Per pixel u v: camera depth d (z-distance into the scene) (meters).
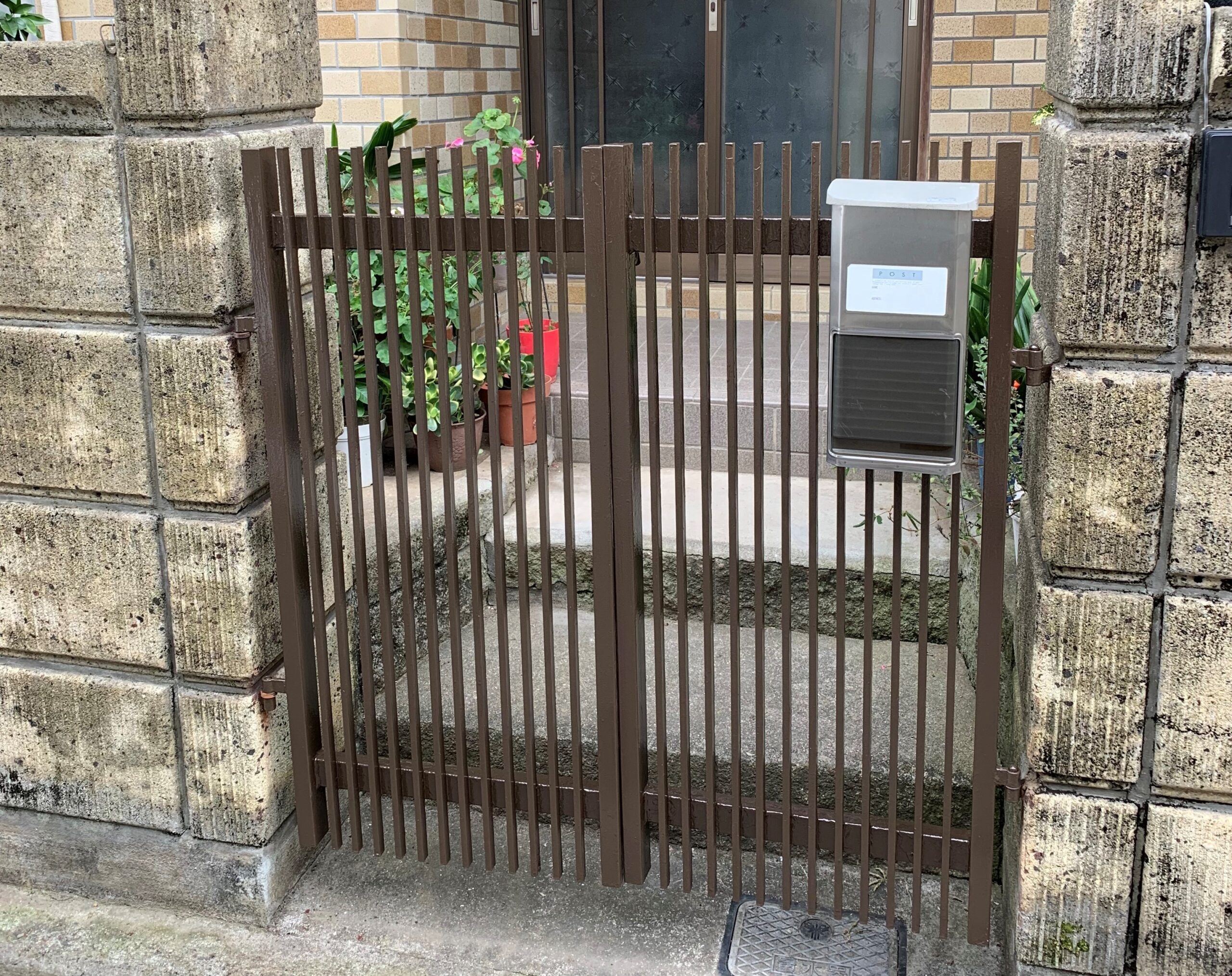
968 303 2.10
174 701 2.72
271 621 2.72
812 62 5.40
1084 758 2.17
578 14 5.55
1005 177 2.03
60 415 2.58
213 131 2.42
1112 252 1.95
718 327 5.36
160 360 2.49
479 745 2.92
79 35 4.91
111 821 2.84
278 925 2.78
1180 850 2.15
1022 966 2.31
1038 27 4.89
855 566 3.50
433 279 2.40
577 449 4.26
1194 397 1.96
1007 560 3.00
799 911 2.77
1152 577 2.08
